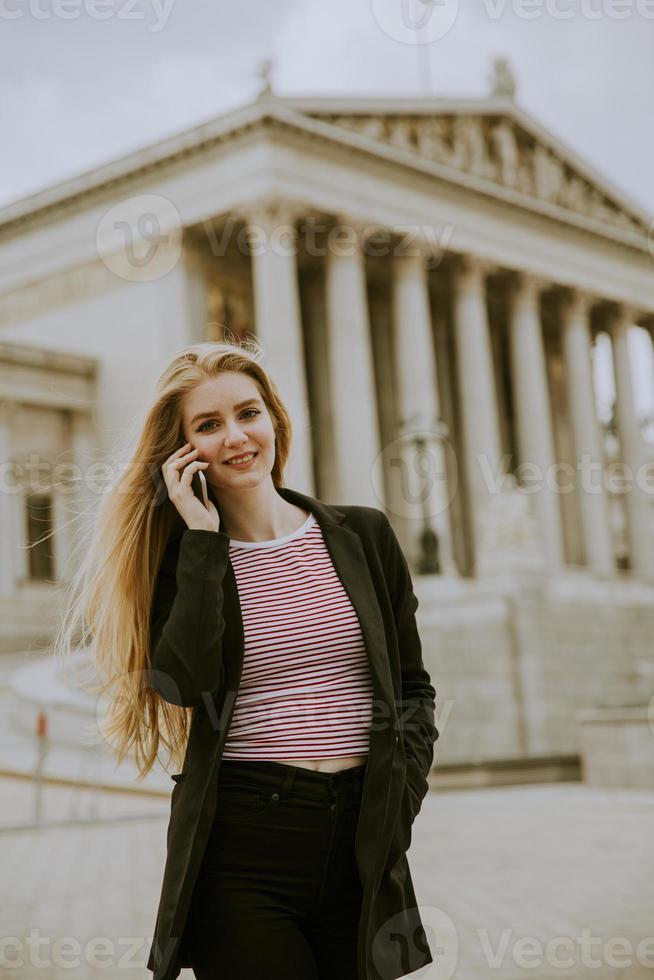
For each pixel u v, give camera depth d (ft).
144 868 35.88
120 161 144.77
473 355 170.81
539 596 104.22
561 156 183.62
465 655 101.65
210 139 142.82
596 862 34.83
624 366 190.80
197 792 10.94
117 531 12.02
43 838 46.21
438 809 57.26
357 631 11.59
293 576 11.73
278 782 11.07
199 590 10.96
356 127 158.20
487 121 176.04
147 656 12.02
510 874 32.99
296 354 142.10
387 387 176.35
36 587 123.34
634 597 116.78
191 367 11.87
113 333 148.97
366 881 10.85
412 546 146.10
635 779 68.23
